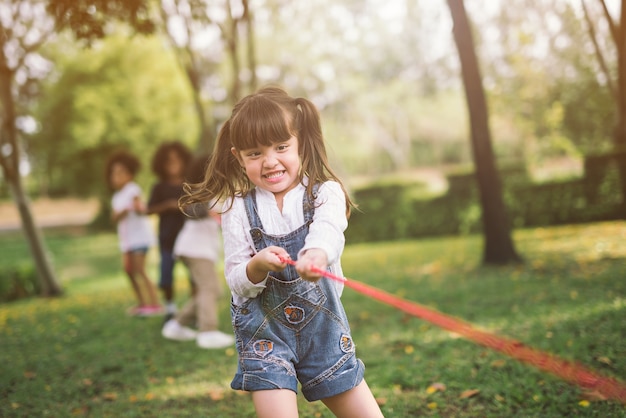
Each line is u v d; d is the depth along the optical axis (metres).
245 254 2.33
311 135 2.40
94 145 25.03
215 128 18.70
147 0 6.70
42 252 10.80
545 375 3.73
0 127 10.52
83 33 6.16
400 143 45.03
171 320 6.32
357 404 2.31
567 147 18.09
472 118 8.95
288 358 2.28
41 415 3.87
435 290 7.29
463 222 17.53
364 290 2.03
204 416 3.67
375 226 18.30
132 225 7.62
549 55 16.31
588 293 6.05
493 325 5.22
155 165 6.52
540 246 10.59
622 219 14.60
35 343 6.16
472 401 3.55
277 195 2.38
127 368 4.92
